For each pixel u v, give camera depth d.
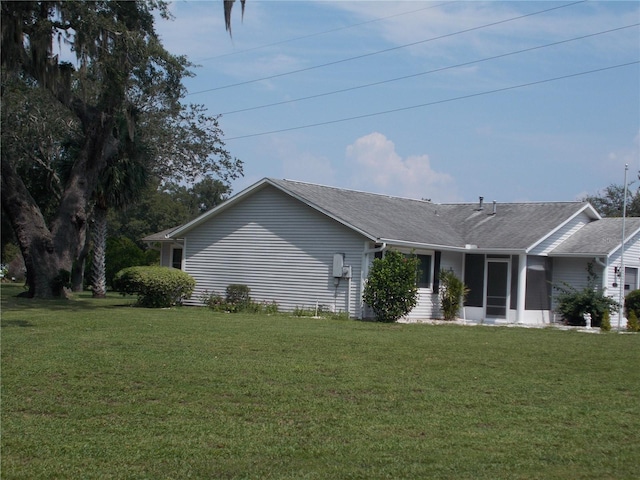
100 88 28.58
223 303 26.47
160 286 25.97
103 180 31.78
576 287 26.98
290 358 13.75
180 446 8.05
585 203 28.97
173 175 43.38
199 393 10.56
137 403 9.96
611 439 8.74
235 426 8.90
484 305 26.69
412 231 26.22
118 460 7.55
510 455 7.94
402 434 8.70
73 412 9.45
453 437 8.61
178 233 28.88
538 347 16.92
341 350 15.05
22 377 11.38
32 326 17.98
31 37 23.94
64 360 12.85
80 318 20.31
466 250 26.56
